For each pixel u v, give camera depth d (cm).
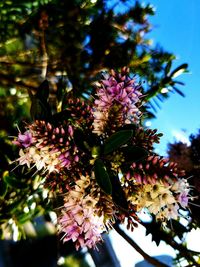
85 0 26
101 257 20
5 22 24
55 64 27
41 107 15
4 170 20
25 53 27
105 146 13
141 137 14
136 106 15
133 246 19
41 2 23
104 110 14
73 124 15
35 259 18
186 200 14
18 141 14
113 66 26
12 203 21
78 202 13
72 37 28
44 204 21
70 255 19
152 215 16
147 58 26
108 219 13
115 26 28
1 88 27
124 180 14
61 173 14
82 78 26
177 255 21
